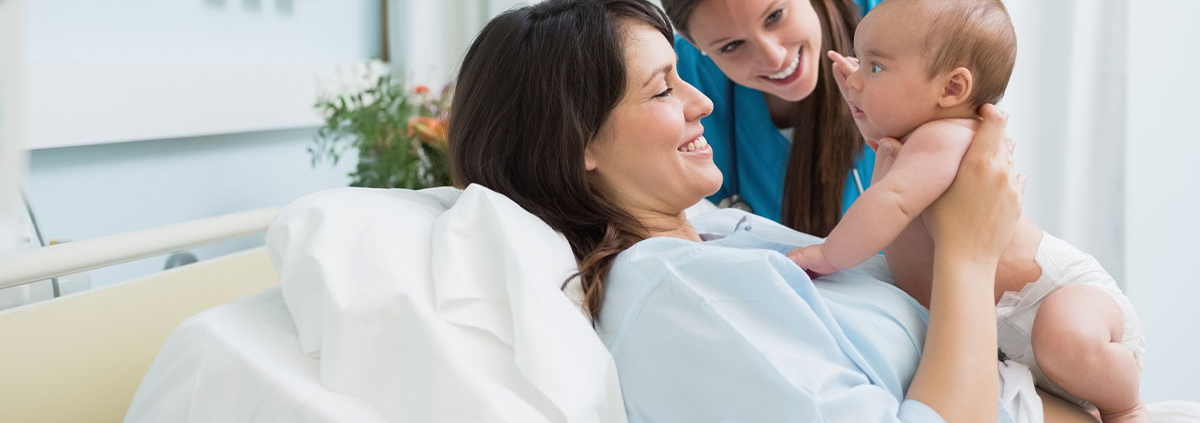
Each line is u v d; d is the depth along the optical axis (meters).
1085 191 2.12
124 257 1.08
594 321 0.93
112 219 1.81
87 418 1.04
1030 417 0.95
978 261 0.92
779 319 0.84
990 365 0.85
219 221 1.22
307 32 2.30
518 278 0.83
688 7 1.41
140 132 1.78
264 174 2.19
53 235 1.69
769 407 0.79
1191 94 1.95
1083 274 1.04
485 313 0.83
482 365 0.80
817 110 1.55
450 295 0.82
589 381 0.80
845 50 1.54
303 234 0.87
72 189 1.72
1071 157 2.11
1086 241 2.15
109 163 1.79
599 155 1.03
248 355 0.81
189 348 0.84
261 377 0.79
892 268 1.11
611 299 0.93
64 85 1.63
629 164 1.02
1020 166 2.17
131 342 1.11
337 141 2.23
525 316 0.80
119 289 1.11
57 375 1.01
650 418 0.85
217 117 1.96
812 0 1.52
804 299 0.88
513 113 1.01
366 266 0.84
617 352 0.88
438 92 2.55
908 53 1.01
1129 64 1.99
